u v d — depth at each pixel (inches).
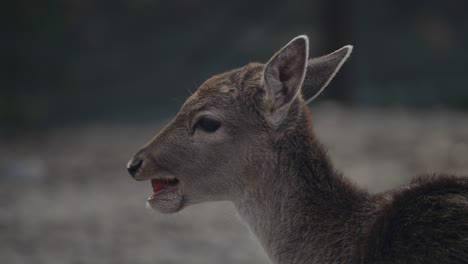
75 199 549.6
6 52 1157.7
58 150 776.9
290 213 239.9
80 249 424.2
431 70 1320.1
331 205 236.2
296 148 242.7
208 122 247.9
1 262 402.0
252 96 246.5
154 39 1309.1
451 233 207.6
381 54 1334.9
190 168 250.7
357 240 227.0
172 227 466.9
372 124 727.1
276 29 1369.3
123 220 485.1
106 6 1285.7
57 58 1208.2
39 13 1181.7
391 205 223.0
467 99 1175.6
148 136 845.8
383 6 1382.9
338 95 1017.5
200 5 1350.9
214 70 1314.0
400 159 586.6
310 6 1366.9
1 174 649.0
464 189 217.6
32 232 458.6
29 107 1059.9
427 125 711.1
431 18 1382.9
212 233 450.9
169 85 1266.0
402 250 211.2
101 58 1254.3
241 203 250.5
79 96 1186.0
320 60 255.9
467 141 617.0
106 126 1004.6
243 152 246.5
